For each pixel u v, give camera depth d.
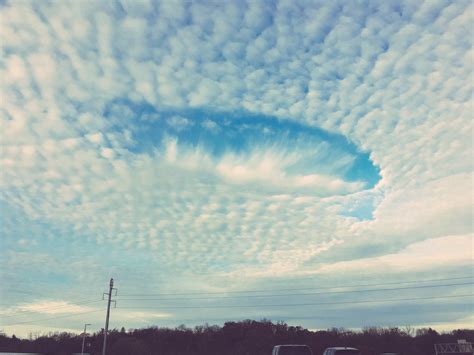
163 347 115.88
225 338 110.75
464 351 70.38
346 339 89.69
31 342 133.75
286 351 26.97
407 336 93.50
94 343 128.50
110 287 72.94
